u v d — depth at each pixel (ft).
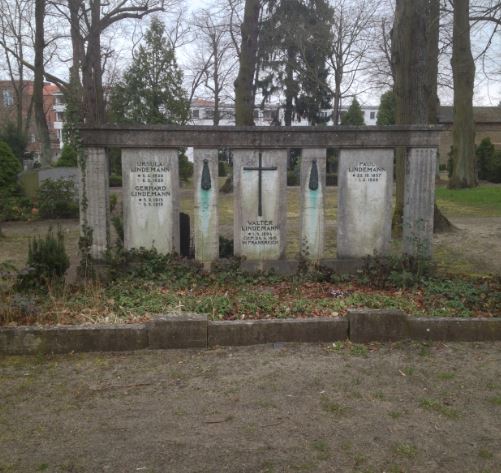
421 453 11.75
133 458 11.51
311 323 18.16
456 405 13.93
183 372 15.90
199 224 26.86
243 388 14.84
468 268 29.63
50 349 17.37
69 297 21.57
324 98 140.56
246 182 26.73
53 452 11.74
